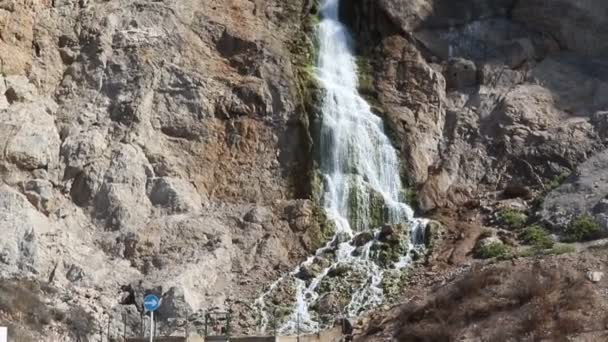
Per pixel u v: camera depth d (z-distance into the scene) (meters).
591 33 36.31
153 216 31.66
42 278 28.53
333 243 31.53
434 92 35.59
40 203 30.64
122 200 31.45
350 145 33.69
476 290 25.25
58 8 35.19
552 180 33.03
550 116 34.69
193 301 28.28
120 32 34.81
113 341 26.56
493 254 28.86
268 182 33.19
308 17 37.09
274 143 33.66
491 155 34.28
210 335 25.89
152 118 33.41
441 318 24.58
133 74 34.00
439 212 32.53
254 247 31.03
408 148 34.12
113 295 28.47
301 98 34.12
